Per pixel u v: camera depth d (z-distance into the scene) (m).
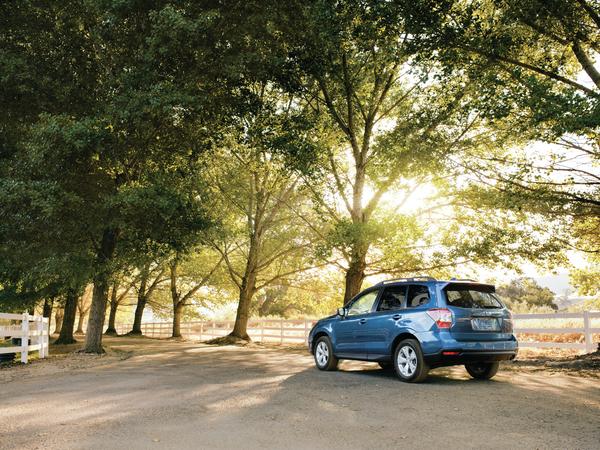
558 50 14.56
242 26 15.38
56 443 5.22
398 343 9.81
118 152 15.20
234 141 21.48
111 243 17.58
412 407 7.04
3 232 14.88
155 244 16.53
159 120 15.41
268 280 27.78
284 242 26.00
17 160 15.44
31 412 6.77
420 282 9.85
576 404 7.29
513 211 14.81
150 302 45.72
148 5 14.62
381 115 19.56
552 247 15.72
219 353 18.05
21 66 15.20
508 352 9.47
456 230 17.77
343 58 16.83
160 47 14.12
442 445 5.19
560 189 14.19
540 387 8.90
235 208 25.08
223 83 16.70
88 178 16.30
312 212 24.14
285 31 15.98
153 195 14.65
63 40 16.33
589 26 12.81
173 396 7.88
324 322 11.88
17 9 15.67
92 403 7.35
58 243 15.62
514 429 5.83
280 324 26.86
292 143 16.45
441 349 8.95
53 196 13.75
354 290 18.33
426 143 14.20
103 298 17.84
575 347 14.38
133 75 14.59
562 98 10.71
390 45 13.52
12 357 14.23
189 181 17.22
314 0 13.82
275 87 18.23
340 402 7.39
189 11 14.69
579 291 18.78
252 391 8.34
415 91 18.78
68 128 13.68
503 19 12.28
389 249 16.47
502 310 9.68
